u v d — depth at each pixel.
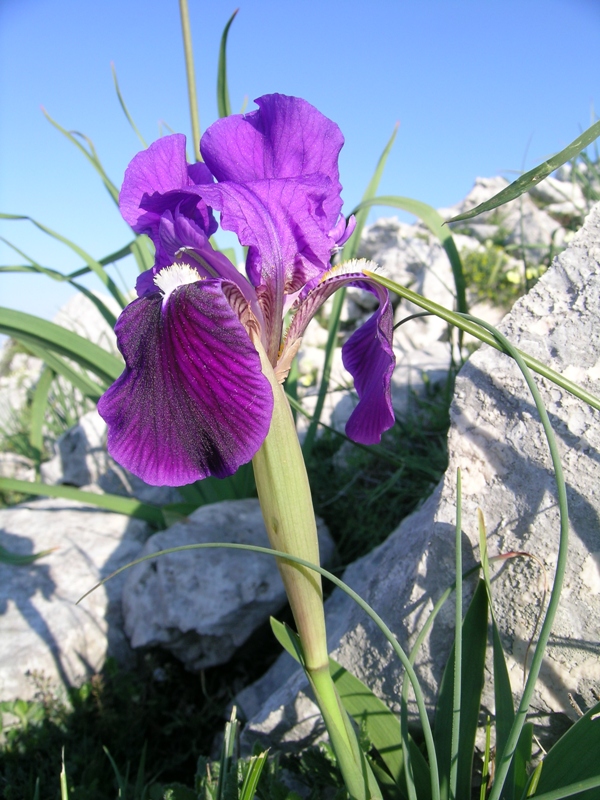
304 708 0.21
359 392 0.21
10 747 0.27
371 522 0.37
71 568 0.37
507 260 0.75
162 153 0.17
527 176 0.12
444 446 0.35
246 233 0.16
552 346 0.17
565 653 0.16
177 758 0.28
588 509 0.16
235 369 0.13
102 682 0.31
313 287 0.17
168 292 0.15
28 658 0.30
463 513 0.18
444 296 0.72
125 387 0.14
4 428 0.81
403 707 0.15
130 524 0.42
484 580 0.16
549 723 0.17
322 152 0.17
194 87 0.37
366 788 0.15
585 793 0.13
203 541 0.33
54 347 0.38
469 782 0.16
